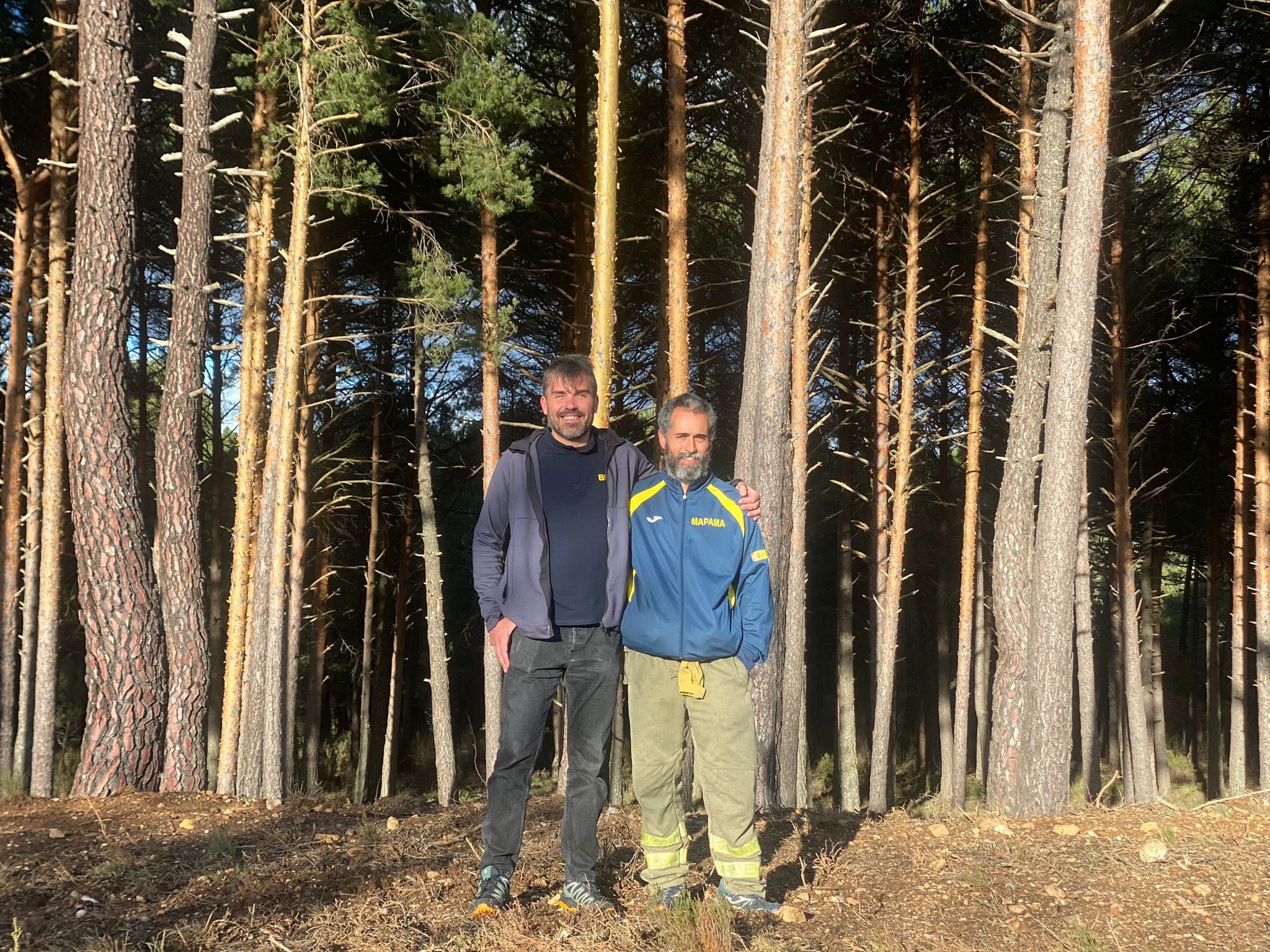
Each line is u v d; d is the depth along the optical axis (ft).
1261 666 49.96
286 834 18.47
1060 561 23.85
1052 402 24.43
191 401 31.50
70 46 44.50
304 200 36.91
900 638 87.04
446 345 41.27
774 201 25.08
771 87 26.13
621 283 49.88
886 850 16.37
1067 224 24.38
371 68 36.63
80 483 27.94
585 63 45.78
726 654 11.84
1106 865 15.17
